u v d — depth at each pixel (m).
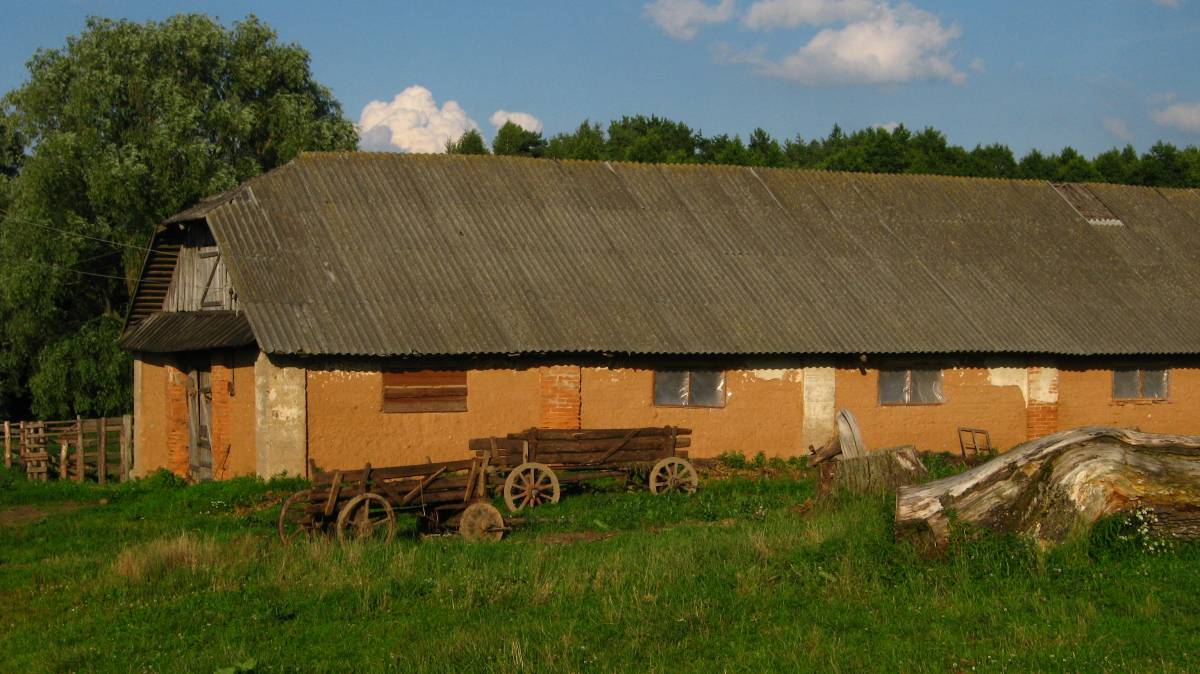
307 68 41.62
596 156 55.84
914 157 53.97
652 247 24.08
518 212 24.11
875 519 12.63
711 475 21.00
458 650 9.71
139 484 20.77
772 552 12.46
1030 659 9.06
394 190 23.75
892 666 9.09
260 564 12.74
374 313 20.20
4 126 40.31
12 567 13.77
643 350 21.03
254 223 21.52
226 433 20.81
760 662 9.24
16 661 9.97
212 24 38.97
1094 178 50.06
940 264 26.05
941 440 23.91
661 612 10.60
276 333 19.06
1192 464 11.82
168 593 11.91
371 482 14.40
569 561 12.54
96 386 36.06
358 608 11.12
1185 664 8.88
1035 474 11.85
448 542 14.02
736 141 55.12
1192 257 28.91
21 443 23.75
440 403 20.31
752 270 24.12
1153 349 24.89
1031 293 25.73
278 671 9.38
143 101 36.72
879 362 23.39
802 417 22.75
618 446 18.28
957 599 10.64
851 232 26.48
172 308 24.77
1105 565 11.16
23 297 34.97
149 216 36.09
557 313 21.41
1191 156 50.09
